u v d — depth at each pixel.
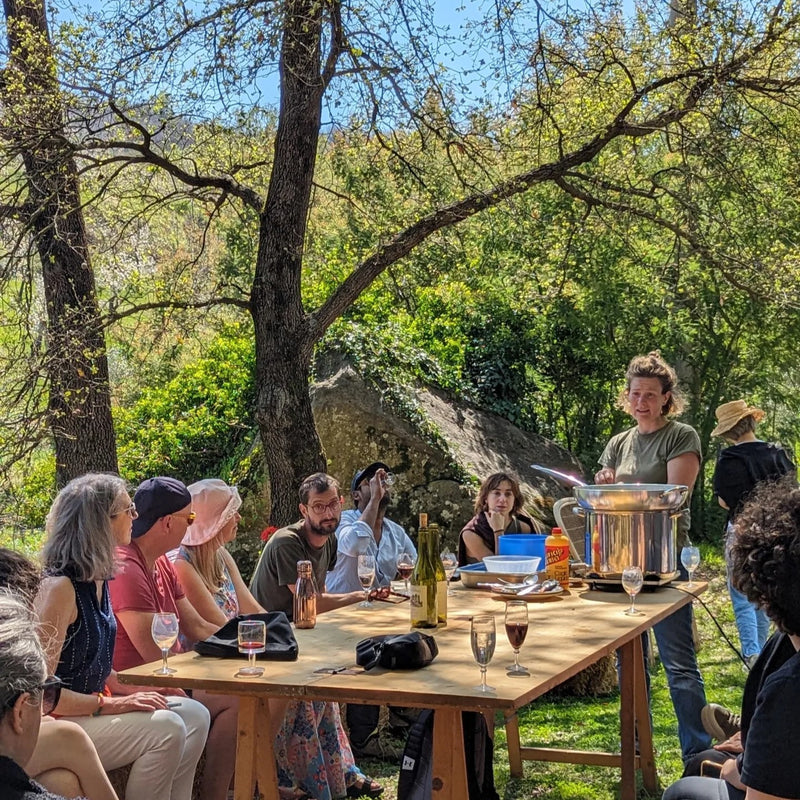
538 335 13.02
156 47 6.73
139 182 8.32
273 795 3.62
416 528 9.04
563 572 4.73
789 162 8.66
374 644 3.36
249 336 11.10
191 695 4.17
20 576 3.00
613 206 8.34
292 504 7.33
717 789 2.79
